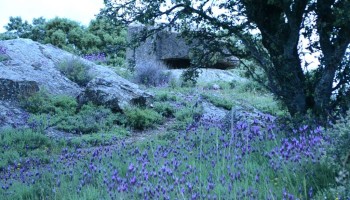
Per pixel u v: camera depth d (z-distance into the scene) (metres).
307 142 7.27
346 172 5.29
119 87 18.59
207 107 20.34
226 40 11.42
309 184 5.80
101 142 14.29
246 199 5.61
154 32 11.57
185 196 5.95
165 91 22.47
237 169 6.95
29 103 17.34
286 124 9.51
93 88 18.27
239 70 30.97
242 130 8.93
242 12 10.96
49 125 15.82
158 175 6.83
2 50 22.95
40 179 8.75
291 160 6.48
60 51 26.22
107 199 6.53
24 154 12.72
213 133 11.16
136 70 26.19
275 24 10.91
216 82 27.36
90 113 17.09
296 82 10.38
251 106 21.41
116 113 17.42
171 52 30.80
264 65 10.62
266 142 8.45
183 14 10.79
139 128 16.78
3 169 10.78
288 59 10.27
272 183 6.12
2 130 14.43
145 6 10.79
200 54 11.77
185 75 12.38
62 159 10.41
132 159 9.45
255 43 10.80
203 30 11.37
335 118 9.39
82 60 24.86
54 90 19.92
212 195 5.82
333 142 5.88
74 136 15.23
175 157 8.58
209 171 7.21
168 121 18.09
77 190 7.16
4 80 17.84
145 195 6.02
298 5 10.08
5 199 7.77
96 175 8.27
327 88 9.89
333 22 9.75
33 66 22.20
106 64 33.56
